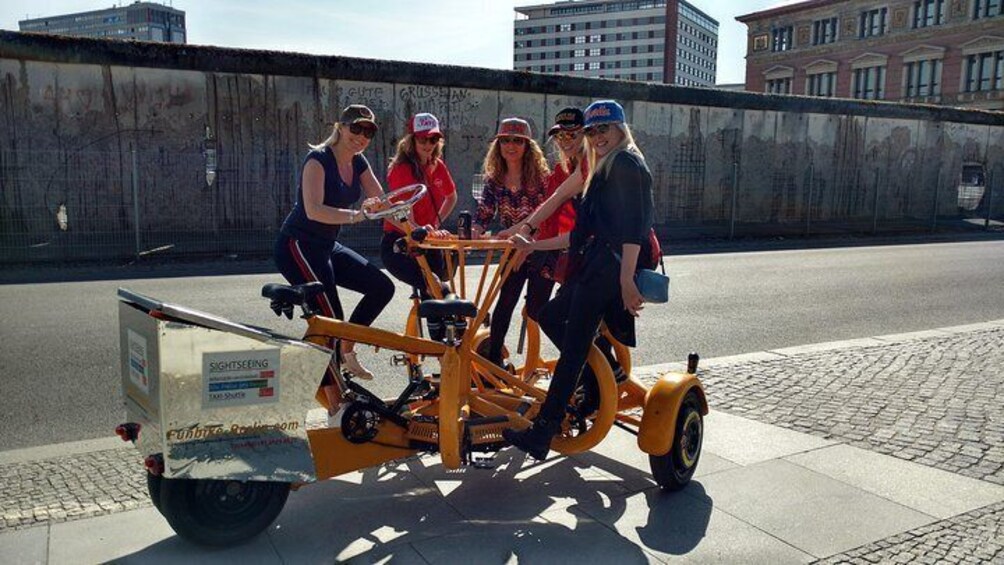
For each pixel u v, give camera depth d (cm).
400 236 534
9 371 661
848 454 485
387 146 1747
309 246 469
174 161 1566
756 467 464
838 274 1395
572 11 18662
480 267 1268
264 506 358
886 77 6003
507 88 1831
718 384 643
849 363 717
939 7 5644
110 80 1498
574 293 412
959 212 2756
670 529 384
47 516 385
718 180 2234
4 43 1412
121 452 475
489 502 412
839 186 2469
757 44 6950
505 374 448
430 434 403
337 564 345
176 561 343
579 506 409
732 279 1313
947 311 1047
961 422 548
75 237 1502
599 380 419
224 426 332
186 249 1517
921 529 387
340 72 1661
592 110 406
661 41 17875
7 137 1444
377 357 736
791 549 366
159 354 317
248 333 330
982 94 5416
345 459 380
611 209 397
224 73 1582
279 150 1647
